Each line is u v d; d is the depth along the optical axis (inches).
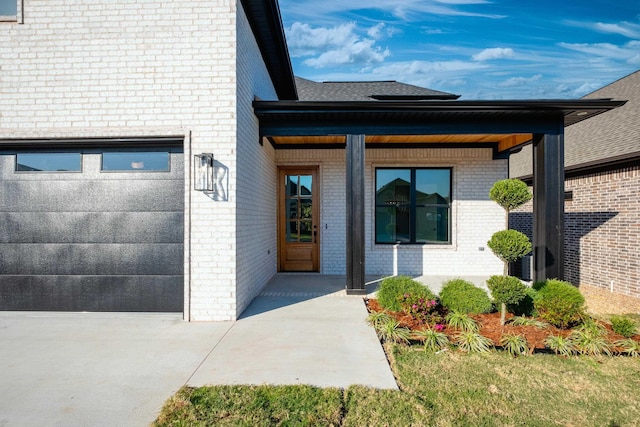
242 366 127.8
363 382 115.9
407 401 104.8
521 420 97.7
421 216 326.6
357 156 233.6
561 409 103.0
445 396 108.7
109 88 184.9
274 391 109.5
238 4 189.3
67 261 192.5
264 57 263.1
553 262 217.9
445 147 317.4
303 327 169.8
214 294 181.9
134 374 122.4
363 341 151.4
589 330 151.4
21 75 185.5
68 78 185.6
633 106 336.8
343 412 99.5
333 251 319.6
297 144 311.6
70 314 189.5
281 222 325.7
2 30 185.9
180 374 122.1
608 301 234.2
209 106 184.4
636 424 96.5
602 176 273.6
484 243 316.5
